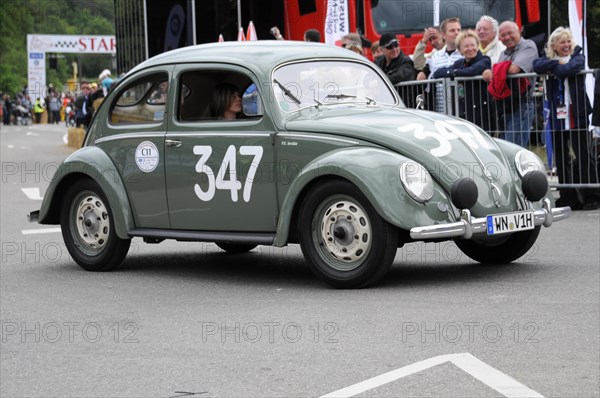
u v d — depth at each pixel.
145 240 11.10
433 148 9.47
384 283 9.70
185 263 11.61
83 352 7.59
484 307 8.44
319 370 6.74
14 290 10.24
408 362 6.83
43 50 82.31
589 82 14.34
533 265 10.44
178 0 20.88
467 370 6.55
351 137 9.55
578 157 14.45
